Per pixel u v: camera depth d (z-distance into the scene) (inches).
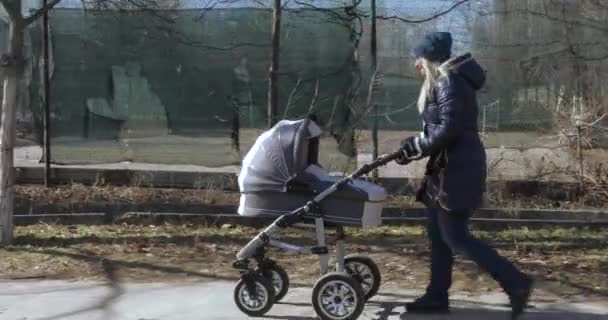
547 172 384.8
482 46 376.5
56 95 395.9
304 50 375.9
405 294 251.6
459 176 212.5
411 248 308.0
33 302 243.8
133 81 395.2
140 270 280.7
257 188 225.1
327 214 220.2
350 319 214.8
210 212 362.6
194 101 392.2
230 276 273.7
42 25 390.3
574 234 337.1
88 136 398.3
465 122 212.8
